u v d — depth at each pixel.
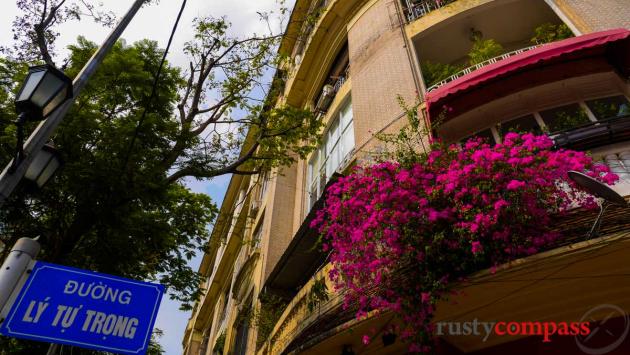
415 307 4.41
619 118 4.94
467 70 8.33
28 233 7.84
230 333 15.24
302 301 7.47
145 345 3.42
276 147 10.62
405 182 4.96
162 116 9.40
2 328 2.95
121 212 7.84
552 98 6.52
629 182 4.47
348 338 5.55
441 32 10.02
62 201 8.03
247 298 13.87
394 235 4.67
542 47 6.18
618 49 5.88
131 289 3.60
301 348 6.06
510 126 6.66
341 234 5.46
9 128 7.21
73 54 8.38
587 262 3.89
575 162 4.23
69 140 7.54
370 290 4.97
